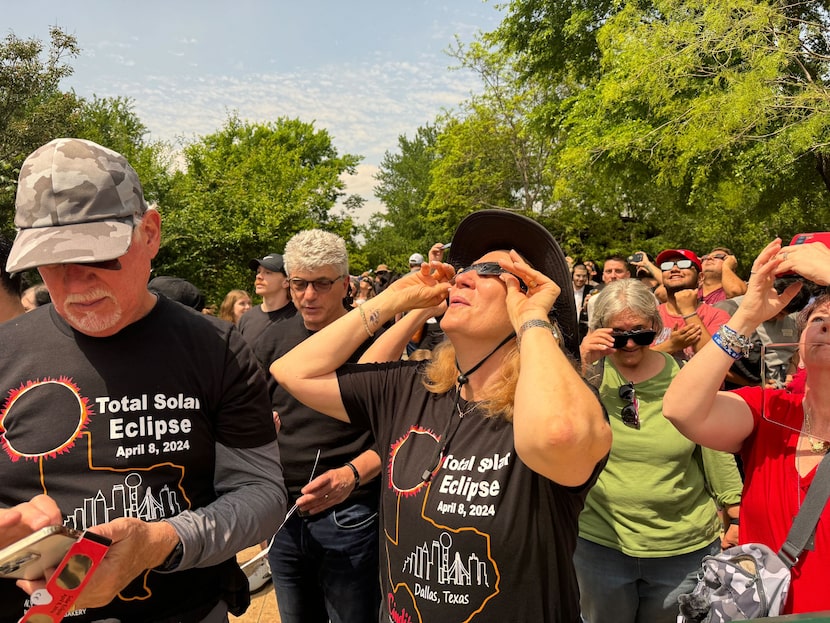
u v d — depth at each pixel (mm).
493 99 26516
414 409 1919
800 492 1858
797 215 16969
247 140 43625
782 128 11039
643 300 2883
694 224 22766
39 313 1699
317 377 2051
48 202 1509
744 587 1774
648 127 13523
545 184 26578
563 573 1680
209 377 1709
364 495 2908
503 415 1753
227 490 1807
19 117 16500
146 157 24984
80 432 1573
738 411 2057
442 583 1677
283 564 3031
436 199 29141
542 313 1673
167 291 4215
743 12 10914
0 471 1557
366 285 11273
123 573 1348
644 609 2812
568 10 18172
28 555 1153
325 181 37938
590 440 1486
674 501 2736
